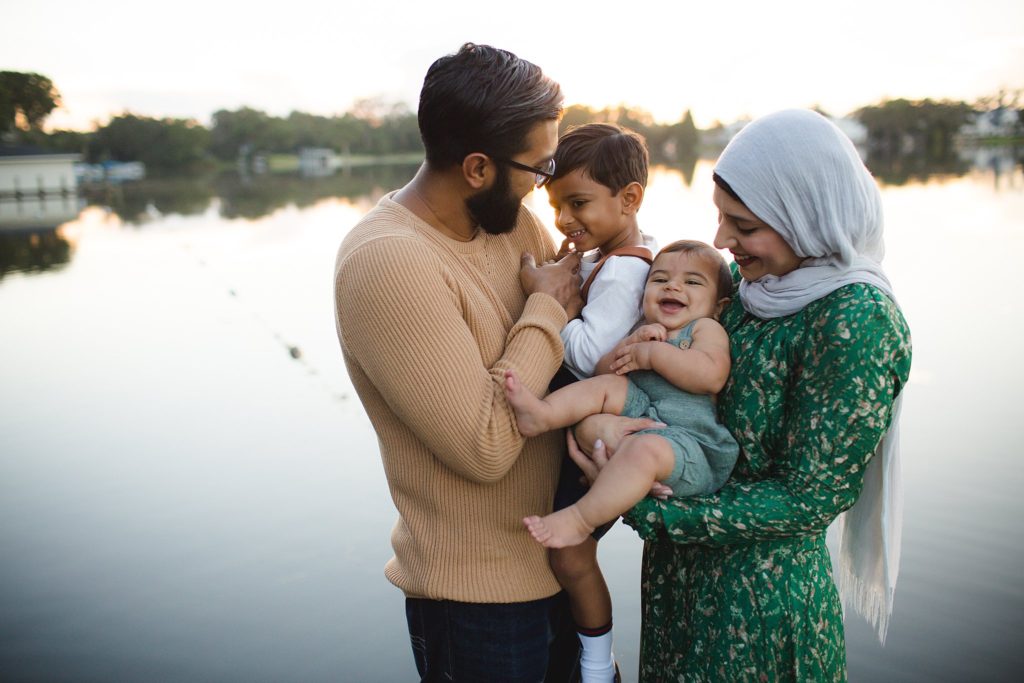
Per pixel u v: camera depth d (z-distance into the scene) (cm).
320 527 408
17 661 307
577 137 184
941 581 329
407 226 162
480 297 167
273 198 3294
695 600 162
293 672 301
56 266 1507
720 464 158
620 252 181
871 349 136
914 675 277
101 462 504
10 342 867
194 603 347
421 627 181
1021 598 315
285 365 716
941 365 594
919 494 398
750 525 146
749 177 142
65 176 4512
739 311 165
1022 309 745
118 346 823
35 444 541
